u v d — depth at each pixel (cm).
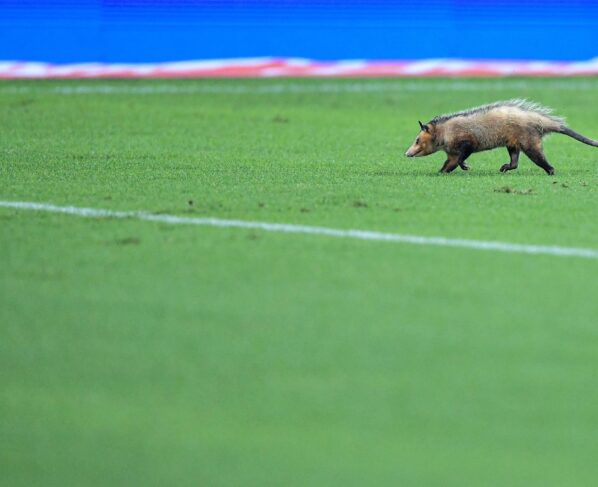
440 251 3206
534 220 3662
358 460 1877
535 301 2695
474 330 2483
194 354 2364
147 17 9075
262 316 2602
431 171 4903
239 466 1866
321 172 4838
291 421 2028
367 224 3597
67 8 8975
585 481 1795
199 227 3559
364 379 2211
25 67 8944
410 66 9281
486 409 2067
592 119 7181
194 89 8394
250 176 4694
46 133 6266
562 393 2133
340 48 9212
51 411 2097
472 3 9194
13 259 3148
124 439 1977
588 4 9256
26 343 2448
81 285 2878
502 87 8594
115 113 7162
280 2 9206
